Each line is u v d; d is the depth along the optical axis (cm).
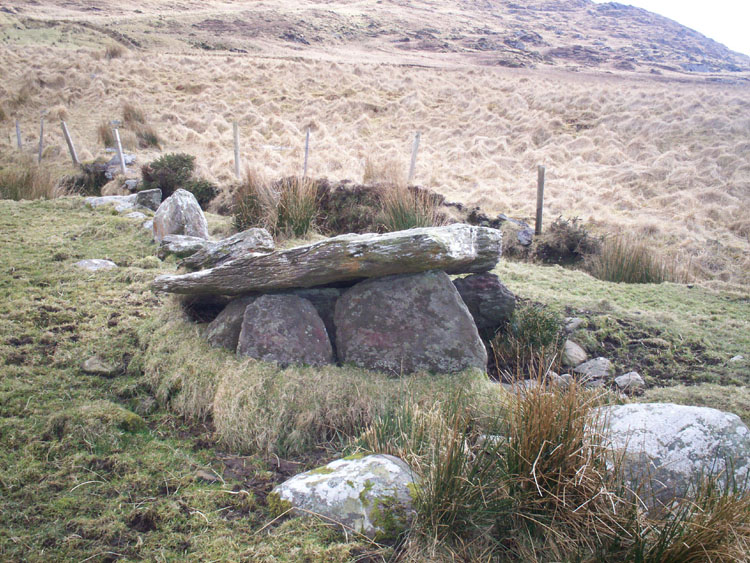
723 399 477
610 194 1456
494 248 547
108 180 1330
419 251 438
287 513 327
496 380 526
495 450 338
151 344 495
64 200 998
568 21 10444
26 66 2445
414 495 322
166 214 783
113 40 3712
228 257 584
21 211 922
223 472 373
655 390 504
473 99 2344
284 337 468
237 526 320
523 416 341
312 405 427
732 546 269
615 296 752
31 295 577
